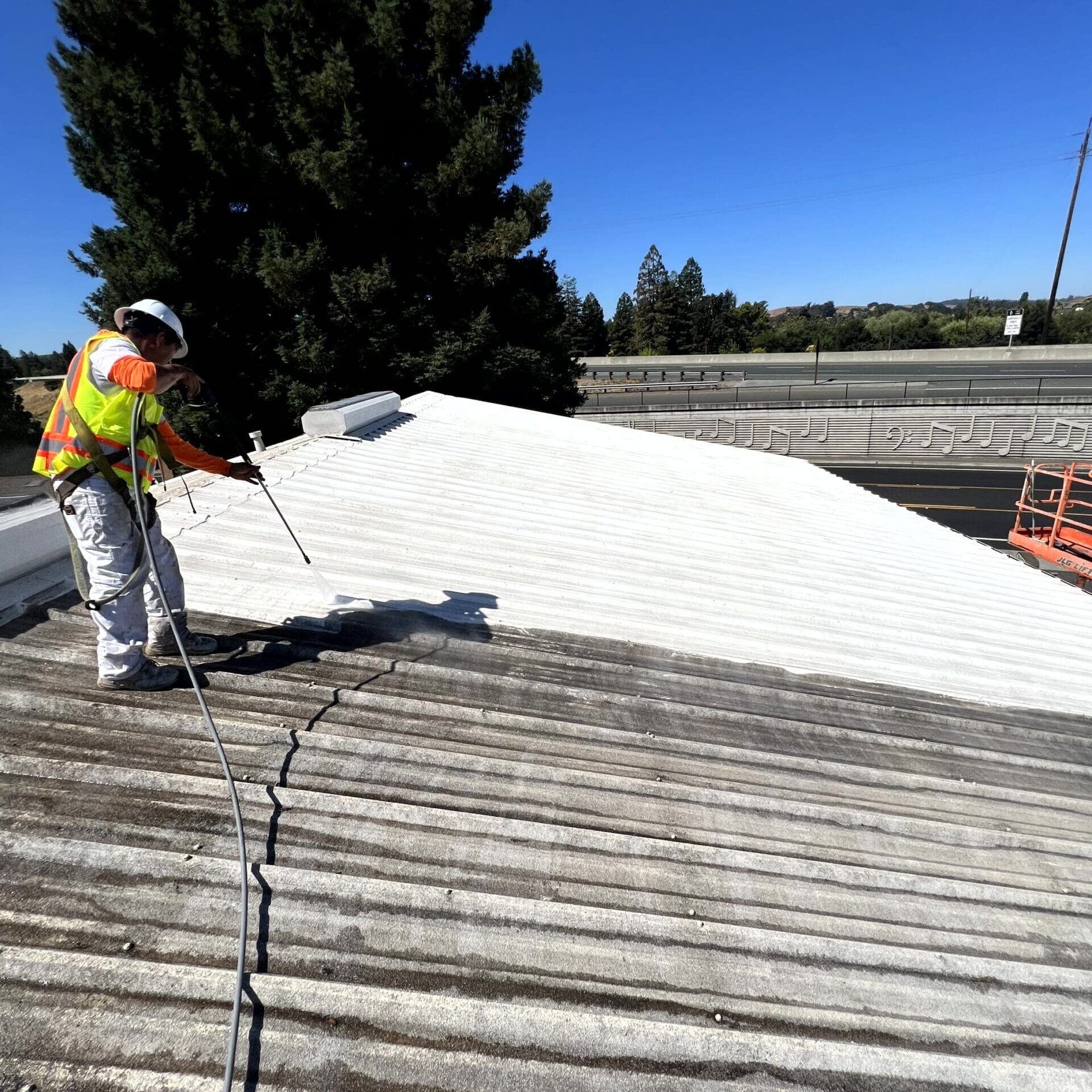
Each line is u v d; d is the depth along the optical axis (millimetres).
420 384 22719
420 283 22719
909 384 37375
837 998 2176
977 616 6195
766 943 2309
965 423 29391
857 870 2756
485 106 23109
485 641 4020
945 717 4211
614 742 3326
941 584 6953
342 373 22469
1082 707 4742
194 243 20672
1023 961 2502
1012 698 4688
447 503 6480
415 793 2703
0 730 2621
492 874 2398
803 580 6207
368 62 20938
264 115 21359
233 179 20516
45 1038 1625
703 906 2449
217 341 21641
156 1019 1705
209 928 1996
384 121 22031
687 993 2078
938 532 9141
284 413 22875
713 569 6043
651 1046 1860
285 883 2162
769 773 3348
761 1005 2074
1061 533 10133
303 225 22172
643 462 10070
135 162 19859
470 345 22469
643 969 2131
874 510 9758
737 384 43062
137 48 20625
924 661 5008
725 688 4070
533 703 3508
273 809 2463
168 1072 1599
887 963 2340
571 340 27766
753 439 32656
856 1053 1940
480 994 1941
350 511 5754
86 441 2461
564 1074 1754
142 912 2004
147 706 2846
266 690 3125
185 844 2262
